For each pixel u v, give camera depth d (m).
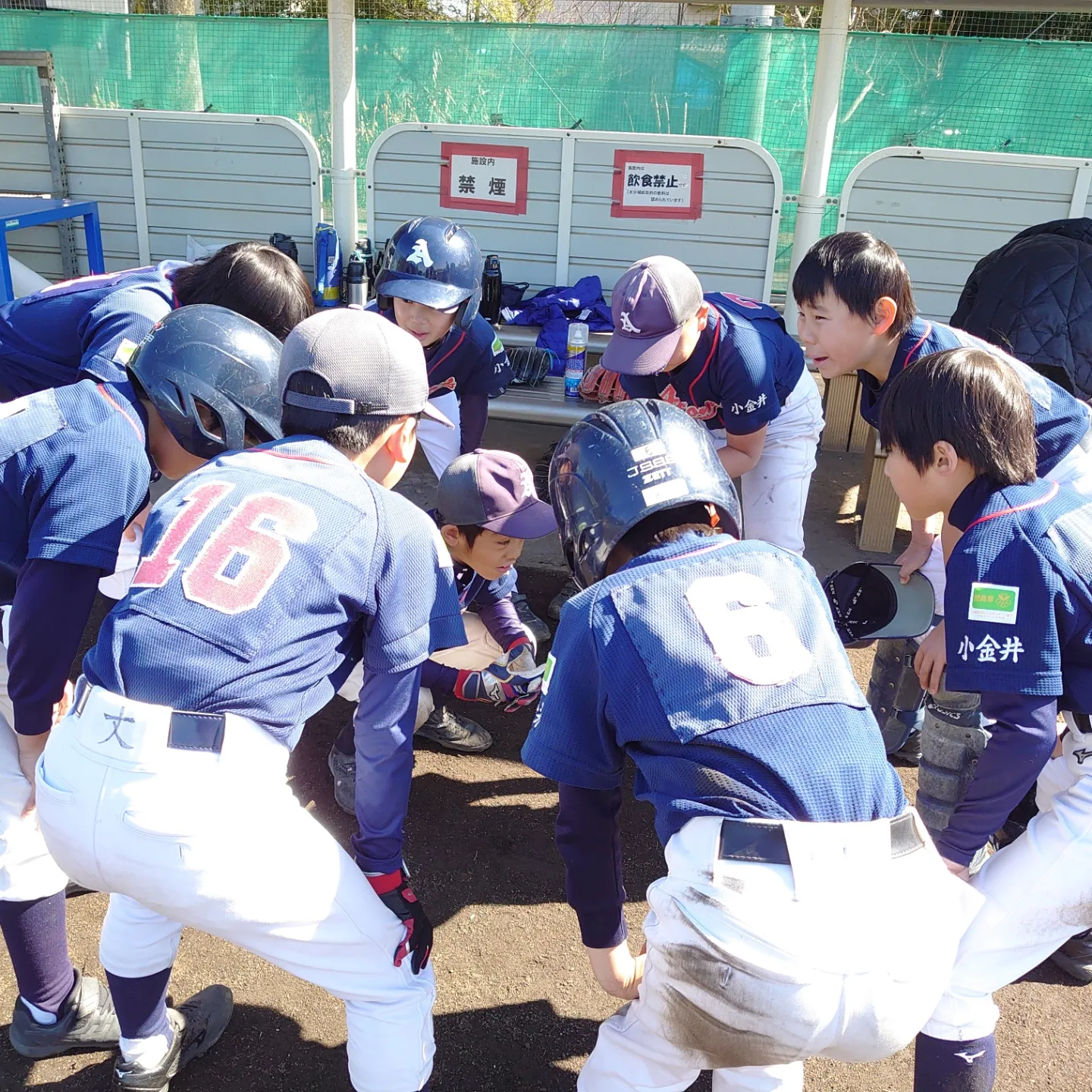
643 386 3.05
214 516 1.57
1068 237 3.17
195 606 1.50
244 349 1.78
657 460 1.51
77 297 2.37
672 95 6.06
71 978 2.09
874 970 1.36
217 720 1.47
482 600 2.68
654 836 2.90
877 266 2.31
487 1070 2.15
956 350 1.78
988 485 1.74
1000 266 2.93
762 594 1.48
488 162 4.96
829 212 5.94
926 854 1.45
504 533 2.40
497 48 6.06
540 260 5.12
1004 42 5.59
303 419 1.67
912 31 8.96
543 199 4.98
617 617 1.46
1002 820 1.74
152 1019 1.93
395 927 1.70
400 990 1.72
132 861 1.48
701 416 2.95
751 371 2.80
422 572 1.67
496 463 2.46
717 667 1.40
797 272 2.44
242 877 1.50
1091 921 1.77
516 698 2.53
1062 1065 2.20
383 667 1.65
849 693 1.45
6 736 1.89
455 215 5.09
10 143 5.42
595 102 6.12
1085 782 1.76
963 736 2.32
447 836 2.83
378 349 1.66
